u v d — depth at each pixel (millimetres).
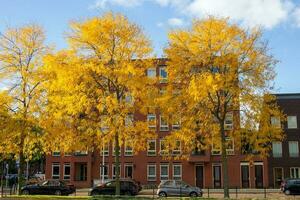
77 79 25547
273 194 46125
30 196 27625
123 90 26641
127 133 26469
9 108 28141
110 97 24812
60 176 62719
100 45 26281
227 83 26594
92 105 25766
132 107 26344
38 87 28219
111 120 25422
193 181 60156
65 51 26188
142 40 26781
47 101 27922
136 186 42094
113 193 41281
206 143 30094
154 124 27328
